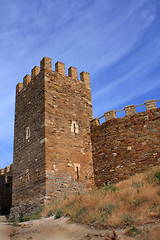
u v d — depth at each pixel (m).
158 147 20.69
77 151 22.72
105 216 12.78
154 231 9.97
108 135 23.27
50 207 17.77
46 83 22.80
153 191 13.83
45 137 20.91
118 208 13.23
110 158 22.56
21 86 27.53
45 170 19.94
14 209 22.45
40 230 13.01
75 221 13.48
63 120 22.70
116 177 21.73
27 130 23.70
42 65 23.69
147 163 20.72
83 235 11.41
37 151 21.42
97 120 24.62
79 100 24.81
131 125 22.39
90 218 13.00
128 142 22.06
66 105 23.48
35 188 20.48
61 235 11.77
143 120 21.97
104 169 22.64
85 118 24.72
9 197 31.97
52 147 21.03
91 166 23.31
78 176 21.86
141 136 21.67
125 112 23.03
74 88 24.86
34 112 23.25
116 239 10.23
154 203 12.61
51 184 19.80
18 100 26.77
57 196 19.77
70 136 22.69
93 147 23.97
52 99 22.62
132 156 21.53
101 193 16.73
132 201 13.44
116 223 11.73
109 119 23.72
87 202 15.30
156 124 21.34
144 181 16.52
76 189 21.19
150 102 22.31
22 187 22.22
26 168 22.34
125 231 10.84
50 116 21.92
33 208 20.08
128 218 11.78
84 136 23.89
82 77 26.47
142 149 21.28
